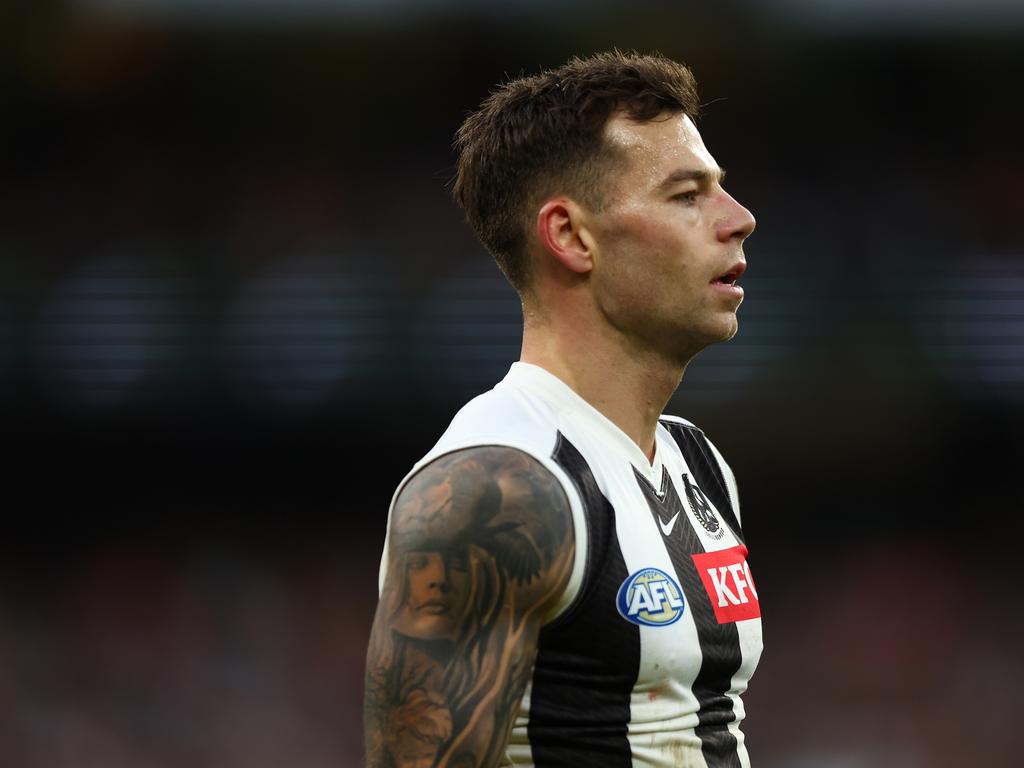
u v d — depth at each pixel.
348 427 12.62
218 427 12.61
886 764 11.64
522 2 13.09
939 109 13.28
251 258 12.81
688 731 2.11
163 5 12.95
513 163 2.29
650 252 2.20
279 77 13.13
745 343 12.69
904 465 12.91
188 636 12.46
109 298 12.63
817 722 12.01
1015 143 13.20
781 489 13.06
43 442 12.57
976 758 11.63
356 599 12.73
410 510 2.03
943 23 13.16
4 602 12.46
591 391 2.25
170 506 12.86
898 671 12.57
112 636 12.42
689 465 2.46
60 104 12.95
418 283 12.71
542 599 1.97
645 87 2.26
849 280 12.92
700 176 2.24
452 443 2.10
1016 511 12.99
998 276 12.89
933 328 12.77
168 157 13.03
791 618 12.88
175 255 12.81
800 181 13.32
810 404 12.64
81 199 12.92
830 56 13.27
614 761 2.03
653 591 2.07
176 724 11.62
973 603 12.82
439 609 1.95
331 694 12.17
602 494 2.10
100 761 11.20
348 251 12.87
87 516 12.73
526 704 2.04
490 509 1.97
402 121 13.22
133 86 13.03
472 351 12.56
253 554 12.82
